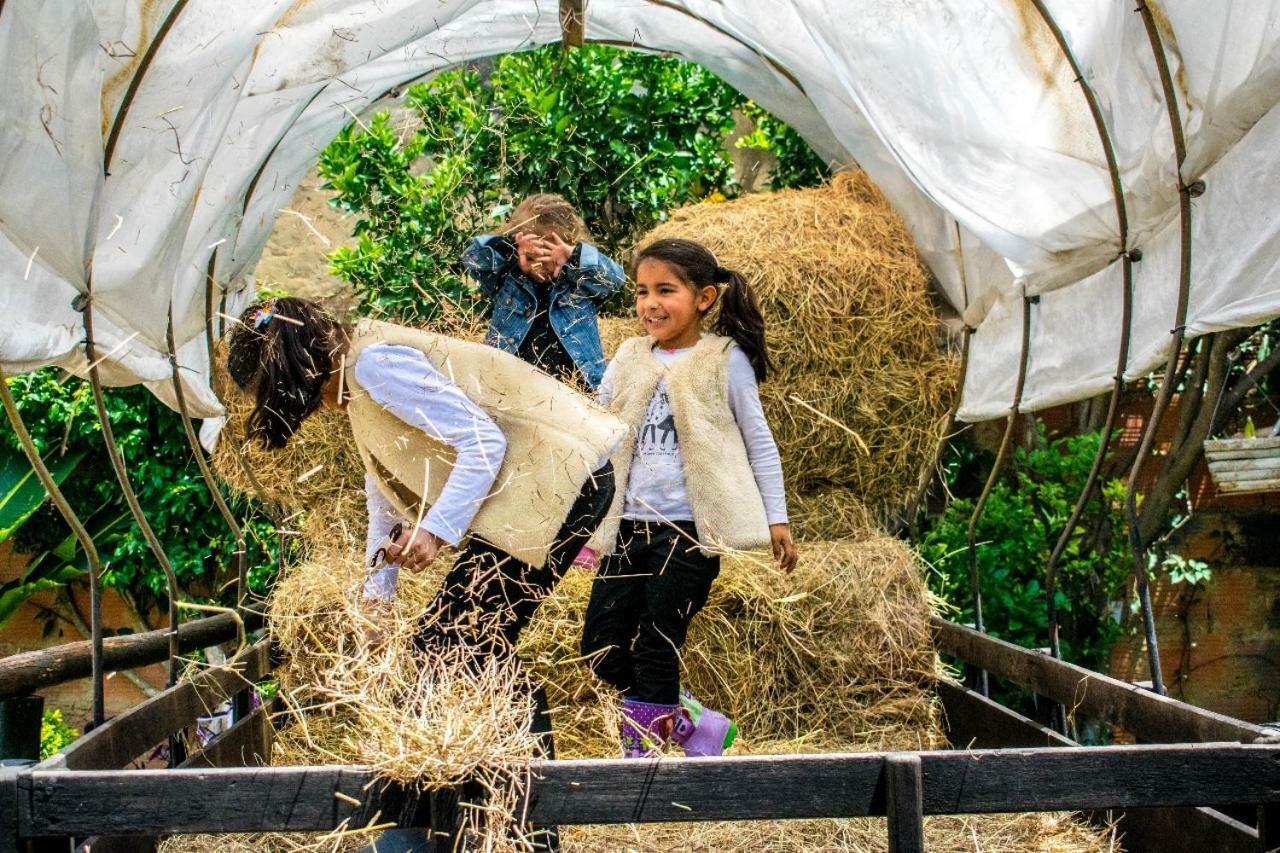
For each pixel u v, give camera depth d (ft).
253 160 9.79
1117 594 18.93
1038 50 8.72
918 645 10.82
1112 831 7.89
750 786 5.61
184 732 8.85
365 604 7.20
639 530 8.91
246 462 12.65
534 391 7.27
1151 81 7.98
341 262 15.08
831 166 14.11
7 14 6.19
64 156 6.86
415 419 6.91
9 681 7.13
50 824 5.44
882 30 9.20
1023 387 10.84
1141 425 19.81
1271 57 6.96
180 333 10.23
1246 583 20.24
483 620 7.14
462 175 14.52
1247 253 7.46
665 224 13.32
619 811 5.60
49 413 19.62
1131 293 8.81
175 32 7.39
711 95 15.90
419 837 6.16
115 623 21.68
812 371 12.06
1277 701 20.07
